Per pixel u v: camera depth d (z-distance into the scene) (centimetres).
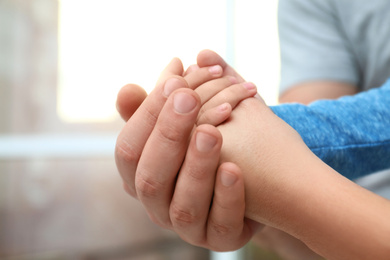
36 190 83
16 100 82
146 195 31
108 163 86
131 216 86
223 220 30
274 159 29
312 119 34
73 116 85
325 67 52
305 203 28
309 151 30
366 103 36
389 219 27
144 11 86
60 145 83
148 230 86
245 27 85
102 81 85
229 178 29
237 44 85
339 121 34
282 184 29
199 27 86
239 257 80
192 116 29
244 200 30
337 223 27
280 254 40
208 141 28
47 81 83
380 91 37
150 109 31
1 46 81
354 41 50
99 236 84
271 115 31
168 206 32
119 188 85
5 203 81
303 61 53
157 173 30
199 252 87
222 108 31
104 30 85
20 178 82
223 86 34
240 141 30
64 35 84
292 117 33
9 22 82
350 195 28
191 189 30
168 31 86
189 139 30
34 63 83
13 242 80
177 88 31
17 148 82
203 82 34
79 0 84
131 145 32
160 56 86
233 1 85
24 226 81
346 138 34
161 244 87
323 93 51
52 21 83
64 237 83
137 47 86
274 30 84
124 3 85
